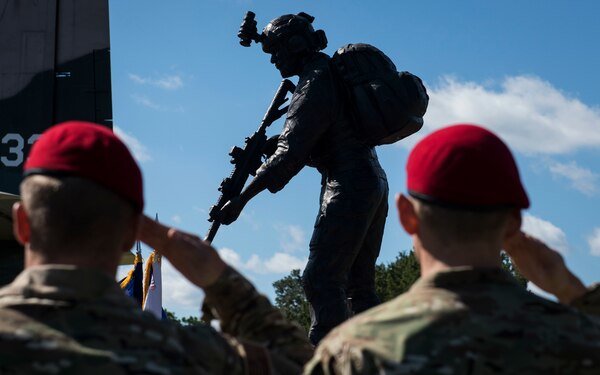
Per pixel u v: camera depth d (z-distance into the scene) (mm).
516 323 2947
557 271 3609
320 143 9188
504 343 2914
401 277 56438
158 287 13219
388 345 2914
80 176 2805
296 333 3396
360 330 2969
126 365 2701
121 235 2893
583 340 2949
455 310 2959
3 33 12391
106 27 12469
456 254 3084
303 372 3127
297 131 8867
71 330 2736
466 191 3020
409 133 9117
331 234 8852
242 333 3350
